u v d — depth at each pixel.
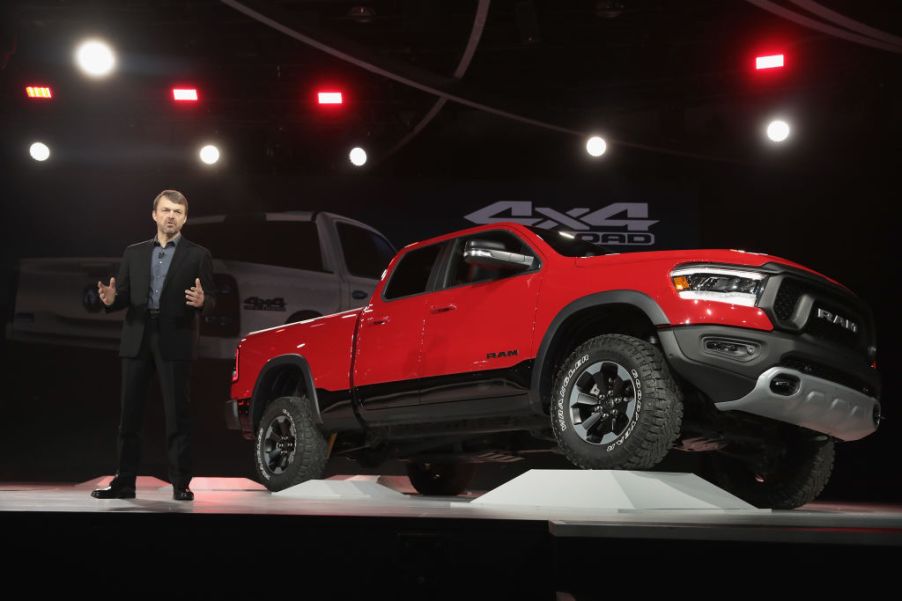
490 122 12.62
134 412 4.48
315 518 2.68
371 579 2.65
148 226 10.91
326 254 10.20
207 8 9.79
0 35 9.35
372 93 11.19
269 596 2.68
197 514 2.72
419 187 11.02
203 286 4.59
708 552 2.53
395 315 5.29
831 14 7.66
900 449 10.16
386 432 5.45
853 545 2.50
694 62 10.53
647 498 3.72
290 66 10.78
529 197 11.00
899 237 10.68
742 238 11.18
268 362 6.14
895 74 10.16
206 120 11.73
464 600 2.62
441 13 9.66
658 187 10.96
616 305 4.31
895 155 10.55
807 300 4.10
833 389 4.08
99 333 9.55
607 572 2.55
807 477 4.85
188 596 2.70
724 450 4.84
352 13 9.45
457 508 3.54
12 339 9.65
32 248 10.77
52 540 2.73
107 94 11.23
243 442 10.24
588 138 11.35
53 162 11.70
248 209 11.00
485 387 4.70
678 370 4.02
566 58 10.70
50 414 10.09
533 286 4.63
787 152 11.09
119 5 9.69
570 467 10.34
